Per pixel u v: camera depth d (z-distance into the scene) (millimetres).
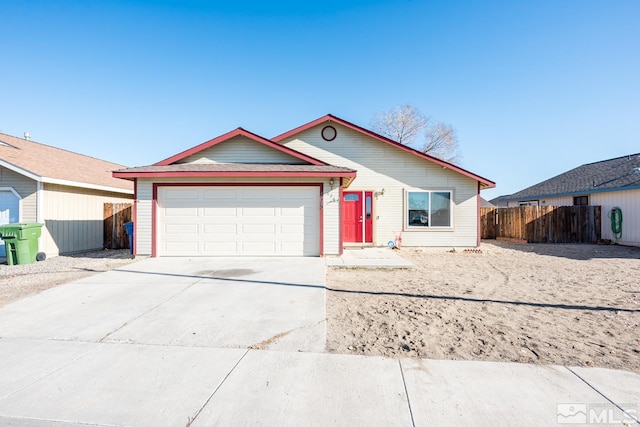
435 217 13516
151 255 10211
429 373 3305
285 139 13805
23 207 11062
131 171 9852
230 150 11320
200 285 6730
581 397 2898
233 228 10320
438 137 39125
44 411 2711
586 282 7426
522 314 5113
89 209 13258
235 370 3359
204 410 2727
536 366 3445
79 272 8312
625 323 4715
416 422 2580
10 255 9586
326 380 3174
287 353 3750
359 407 2766
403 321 4801
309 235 10344
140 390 3004
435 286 6977
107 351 3777
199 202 10312
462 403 2812
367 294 6289
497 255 12109
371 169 13641
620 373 3303
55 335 4223
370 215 13578
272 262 9344
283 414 2680
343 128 13734
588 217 16422
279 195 10328
